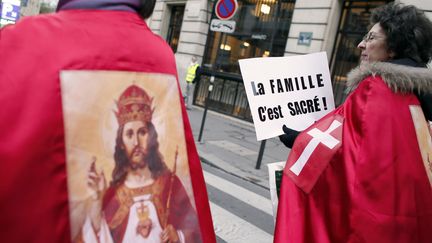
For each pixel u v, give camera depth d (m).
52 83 1.15
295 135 2.34
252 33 13.02
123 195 1.28
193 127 10.45
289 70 2.62
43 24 1.21
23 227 1.09
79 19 1.27
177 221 1.43
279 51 12.06
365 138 1.83
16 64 1.12
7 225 1.08
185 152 1.48
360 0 10.12
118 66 1.30
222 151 8.23
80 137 1.19
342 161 1.88
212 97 14.11
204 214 1.52
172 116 1.45
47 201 1.12
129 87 1.31
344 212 1.83
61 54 1.19
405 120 1.86
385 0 9.68
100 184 1.23
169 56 1.49
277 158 8.42
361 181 1.80
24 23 1.18
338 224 1.84
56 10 1.34
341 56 10.54
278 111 2.57
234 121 12.81
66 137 1.16
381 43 2.06
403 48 2.03
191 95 14.05
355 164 1.83
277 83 2.58
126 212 1.29
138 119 1.33
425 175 1.85
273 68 2.58
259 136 2.50
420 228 1.81
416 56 2.04
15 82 1.11
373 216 1.76
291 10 11.76
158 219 1.36
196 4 14.64
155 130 1.38
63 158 1.16
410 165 1.82
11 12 13.12
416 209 1.80
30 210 1.10
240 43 13.41
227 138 9.73
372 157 1.80
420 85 1.88
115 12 1.35
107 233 1.24
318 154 1.97
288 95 2.60
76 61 1.20
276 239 1.95
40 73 1.14
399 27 2.00
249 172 7.04
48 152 1.13
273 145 9.68
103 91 1.25
